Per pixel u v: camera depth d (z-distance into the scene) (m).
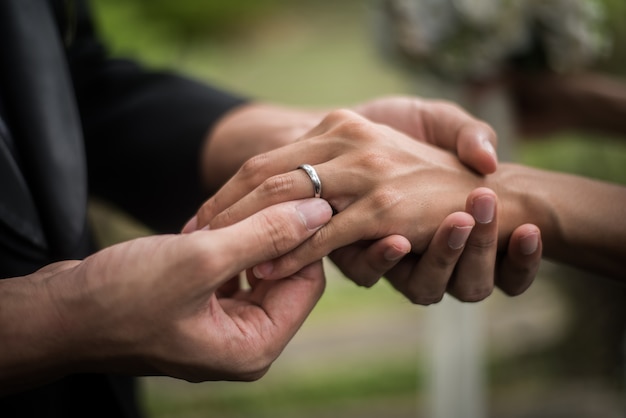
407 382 1.33
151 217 0.75
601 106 0.92
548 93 0.94
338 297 1.75
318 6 4.68
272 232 0.54
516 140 0.98
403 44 0.93
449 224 0.57
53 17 0.63
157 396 1.29
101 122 0.74
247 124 0.72
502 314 1.49
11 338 0.52
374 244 0.60
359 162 0.60
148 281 0.52
